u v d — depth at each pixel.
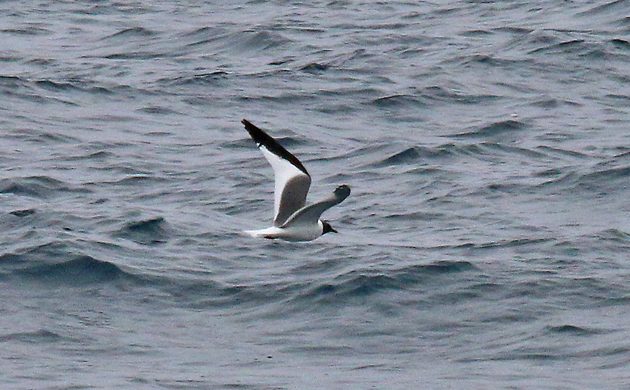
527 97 28.94
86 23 38.91
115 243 17.80
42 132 25.84
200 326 14.90
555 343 14.17
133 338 14.46
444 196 21.23
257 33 35.28
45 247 17.17
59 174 22.69
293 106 28.41
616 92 29.48
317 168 23.53
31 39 36.47
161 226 18.83
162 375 13.28
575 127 26.52
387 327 14.78
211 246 17.97
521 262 17.09
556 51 32.12
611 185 21.52
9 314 15.09
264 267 16.98
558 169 22.69
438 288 15.93
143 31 36.84
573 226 19.36
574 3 37.69
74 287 16.03
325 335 14.56
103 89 29.55
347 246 17.94
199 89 29.73
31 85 29.31
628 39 33.28
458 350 14.11
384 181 22.47
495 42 33.81
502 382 13.07
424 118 27.53
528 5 38.59
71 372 13.34
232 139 25.69
